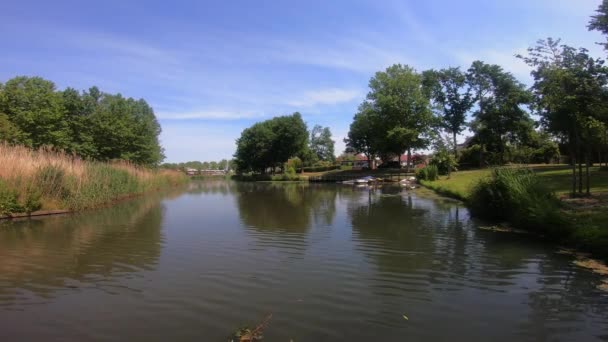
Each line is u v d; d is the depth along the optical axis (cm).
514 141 5575
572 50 1502
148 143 4934
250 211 2161
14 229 1498
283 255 1084
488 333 588
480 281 835
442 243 1223
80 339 572
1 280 854
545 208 1305
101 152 3875
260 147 8512
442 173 4703
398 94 6344
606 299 718
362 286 812
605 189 1852
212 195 3497
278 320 639
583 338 570
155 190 3909
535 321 628
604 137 1537
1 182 1759
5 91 3188
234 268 952
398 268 945
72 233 1419
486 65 5625
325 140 11175
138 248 1175
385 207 2291
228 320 640
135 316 657
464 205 2241
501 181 1617
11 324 625
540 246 1146
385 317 650
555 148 4922
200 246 1201
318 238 1329
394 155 8250
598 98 1434
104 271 924
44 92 3366
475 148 5938
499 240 1245
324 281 845
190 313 669
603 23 1361
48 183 1970
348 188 4606
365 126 7388
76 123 3688
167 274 899
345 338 574
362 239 1307
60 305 706
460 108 6025
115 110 4491
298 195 3475
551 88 1536
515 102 5344
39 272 914
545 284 806
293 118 8438
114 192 2583
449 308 687
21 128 3097
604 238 1005
